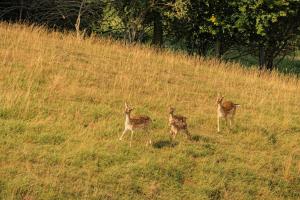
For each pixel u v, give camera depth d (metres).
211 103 58.00
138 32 96.00
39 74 55.47
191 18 91.56
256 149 47.50
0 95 47.97
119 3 92.31
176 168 40.75
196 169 41.53
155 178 39.38
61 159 39.12
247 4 85.19
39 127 43.56
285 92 67.44
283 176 43.78
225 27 87.94
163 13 90.56
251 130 50.97
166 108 53.41
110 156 40.75
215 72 71.94
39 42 67.75
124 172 39.19
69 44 71.31
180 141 45.28
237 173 42.31
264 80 71.62
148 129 45.88
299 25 92.06
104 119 47.56
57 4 94.12
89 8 93.00
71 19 97.44
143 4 90.38
